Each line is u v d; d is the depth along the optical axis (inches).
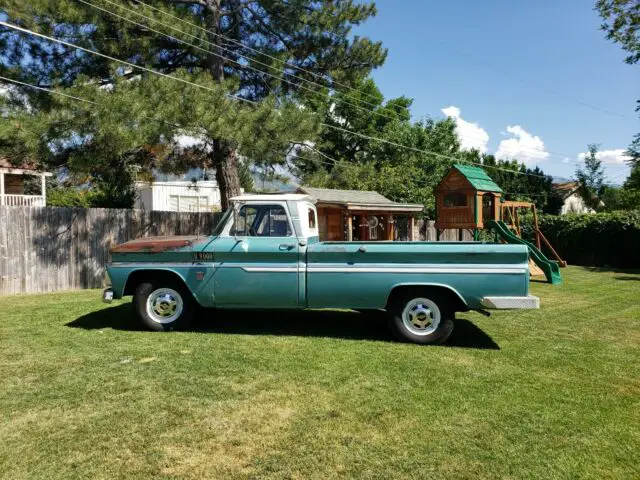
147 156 502.0
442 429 135.9
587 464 118.0
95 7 392.8
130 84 367.9
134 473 111.5
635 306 348.8
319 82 598.9
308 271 239.6
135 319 281.6
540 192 1513.3
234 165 516.1
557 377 182.1
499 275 223.1
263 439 128.6
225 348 216.8
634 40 665.6
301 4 524.4
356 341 233.6
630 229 719.7
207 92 385.4
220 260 247.6
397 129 1167.6
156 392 161.3
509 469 115.1
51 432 131.4
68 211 428.1
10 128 336.2
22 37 402.3
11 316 289.3
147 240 260.4
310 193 584.1
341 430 134.5
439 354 212.4
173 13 444.1
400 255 231.8
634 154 807.1
